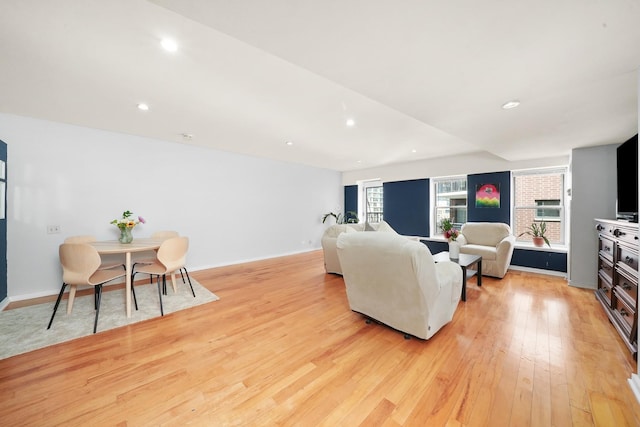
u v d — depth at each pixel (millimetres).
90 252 2336
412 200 5961
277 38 1252
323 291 3393
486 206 4871
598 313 2627
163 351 1960
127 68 1918
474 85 1745
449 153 4992
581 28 1165
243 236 5207
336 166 6586
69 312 2611
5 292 2871
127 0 1270
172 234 3850
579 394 1486
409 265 1868
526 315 2592
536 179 4520
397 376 1666
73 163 3357
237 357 1885
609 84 1716
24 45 1631
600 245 3004
